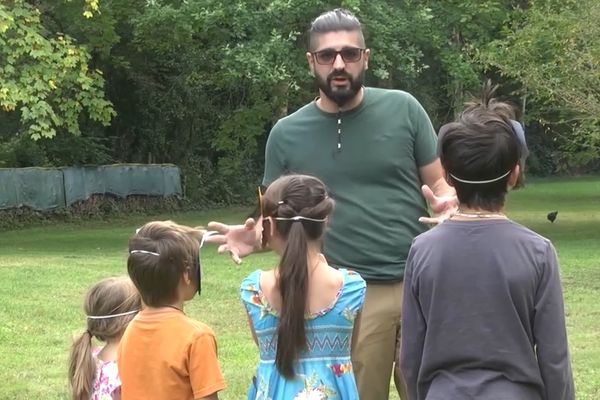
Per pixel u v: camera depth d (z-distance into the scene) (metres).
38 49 13.30
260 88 14.21
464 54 14.36
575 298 8.67
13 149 20.52
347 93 3.24
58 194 19.91
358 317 2.88
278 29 13.52
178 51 20.77
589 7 12.13
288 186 2.71
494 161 2.33
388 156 3.30
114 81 22.70
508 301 2.27
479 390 2.26
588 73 12.13
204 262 11.81
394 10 13.84
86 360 3.29
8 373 5.65
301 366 2.63
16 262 11.42
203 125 25.09
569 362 2.29
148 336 2.90
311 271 2.68
